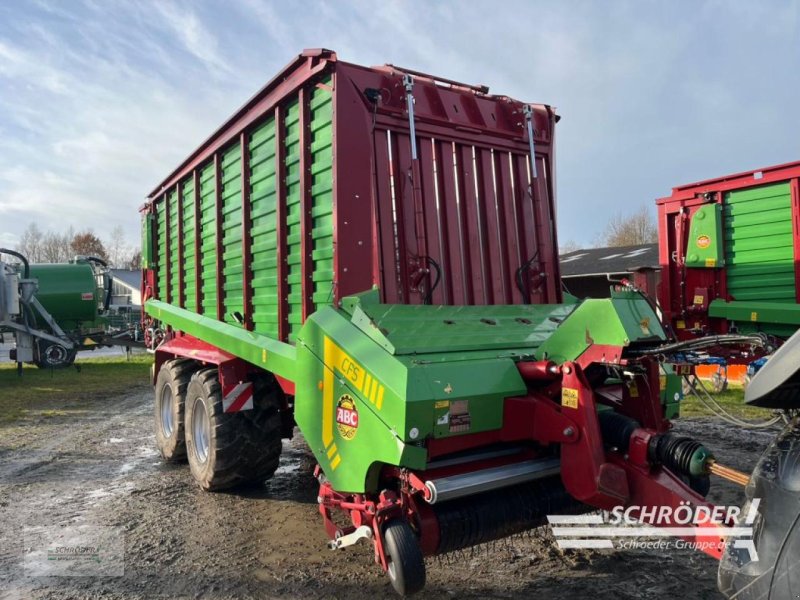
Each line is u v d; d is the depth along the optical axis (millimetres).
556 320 3975
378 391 2895
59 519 4617
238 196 5047
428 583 3443
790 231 7754
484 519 3062
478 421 2926
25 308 15484
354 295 3443
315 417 3473
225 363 4895
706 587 3359
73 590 3455
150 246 7793
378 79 3715
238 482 5125
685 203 8898
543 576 3520
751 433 6988
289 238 4160
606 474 2736
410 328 3221
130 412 9711
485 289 4133
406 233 3707
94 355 22391
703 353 3730
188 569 3713
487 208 4176
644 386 3193
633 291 3025
